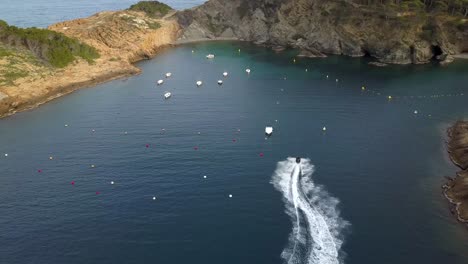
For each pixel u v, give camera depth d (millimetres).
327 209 73625
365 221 70312
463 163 87500
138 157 93562
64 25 198500
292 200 76375
